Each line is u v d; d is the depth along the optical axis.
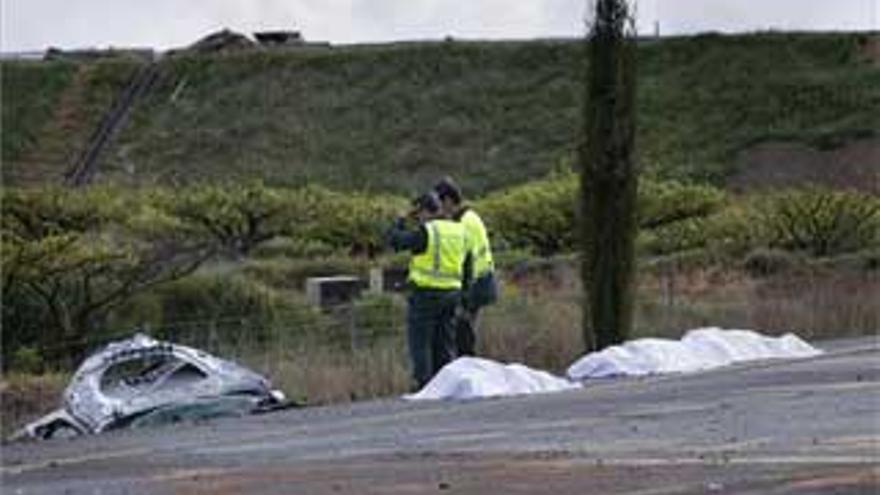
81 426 46.44
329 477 28.69
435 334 50.34
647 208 139.00
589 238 57.44
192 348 59.47
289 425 41.06
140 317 83.00
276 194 144.00
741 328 67.44
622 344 56.47
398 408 44.09
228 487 28.23
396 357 56.03
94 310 82.00
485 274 51.53
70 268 81.56
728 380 46.44
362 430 38.00
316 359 57.53
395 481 27.53
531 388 47.88
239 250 128.12
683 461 27.80
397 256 111.75
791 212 116.50
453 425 37.69
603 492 24.86
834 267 89.50
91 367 47.78
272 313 80.06
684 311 68.31
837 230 114.62
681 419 35.41
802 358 55.50
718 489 24.27
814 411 35.16
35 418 53.00
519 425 36.56
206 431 41.00
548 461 28.95
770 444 29.50
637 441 31.48
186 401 46.66
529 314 63.62
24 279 79.81
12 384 60.59
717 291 76.69
